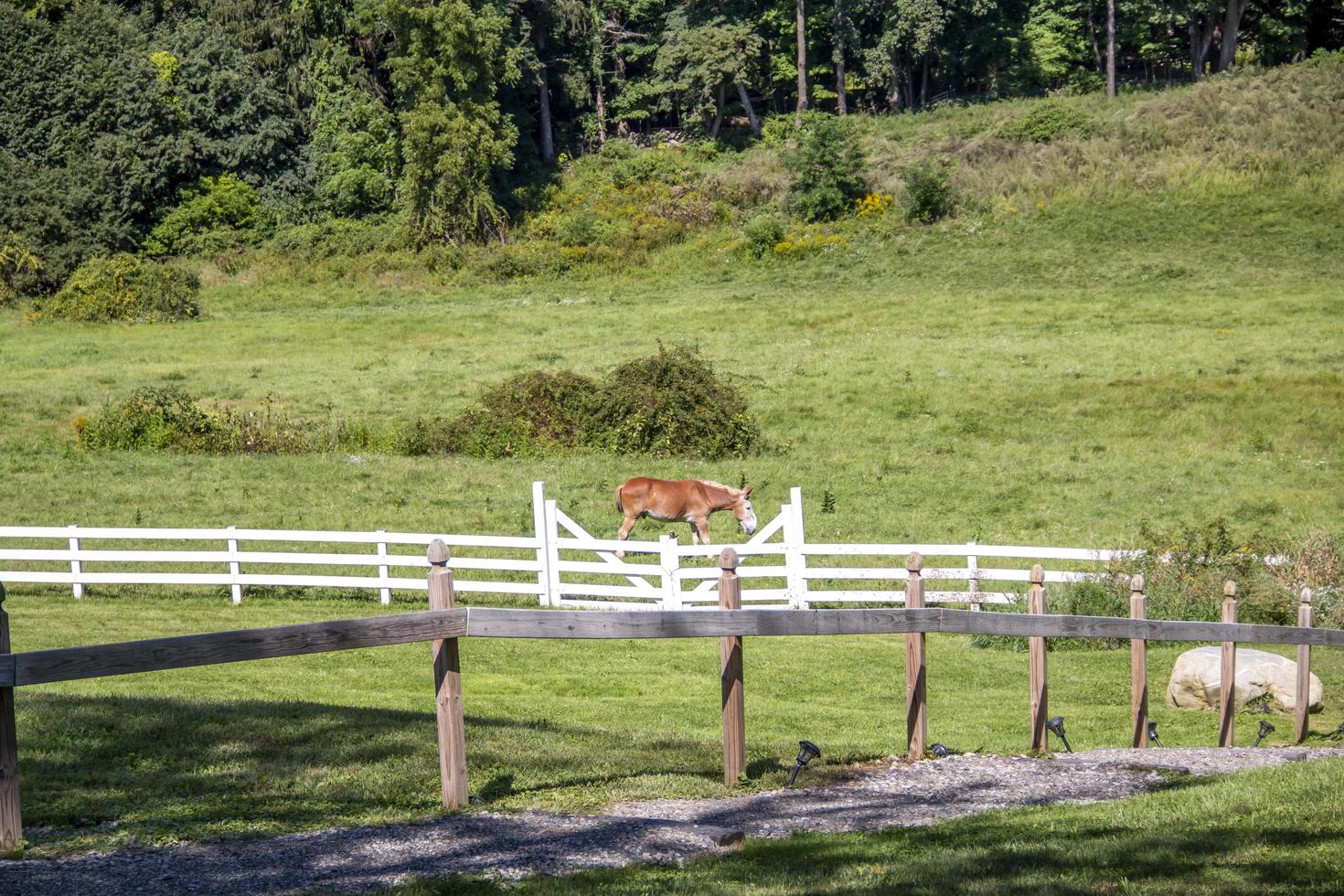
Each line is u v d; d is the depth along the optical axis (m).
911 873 5.87
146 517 25.78
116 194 70.75
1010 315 46.88
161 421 32.84
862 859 6.28
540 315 51.91
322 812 7.05
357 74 75.69
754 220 62.53
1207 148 62.59
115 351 45.84
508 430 32.47
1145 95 72.50
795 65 87.56
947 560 23.38
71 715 9.34
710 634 7.45
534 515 19.95
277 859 6.11
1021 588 20.09
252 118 74.81
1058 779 8.57
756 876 5.91
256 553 20.20
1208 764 9.25
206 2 79.56
